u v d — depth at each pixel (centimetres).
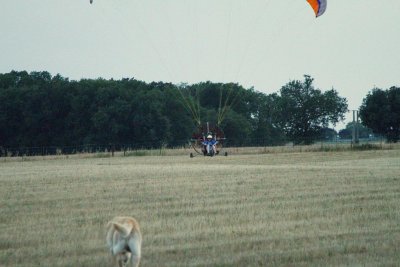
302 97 13175
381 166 3975
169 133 9881
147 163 4681
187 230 1691
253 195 2430
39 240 1571
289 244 1502
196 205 2173
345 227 1716
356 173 3347
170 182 2947
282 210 2027
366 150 6241
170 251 1438
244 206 2130
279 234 1623
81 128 9969
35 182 3050
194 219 1867
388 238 1553
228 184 2833
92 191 2622
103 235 1634
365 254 1387
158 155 6209
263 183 2861
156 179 3106
